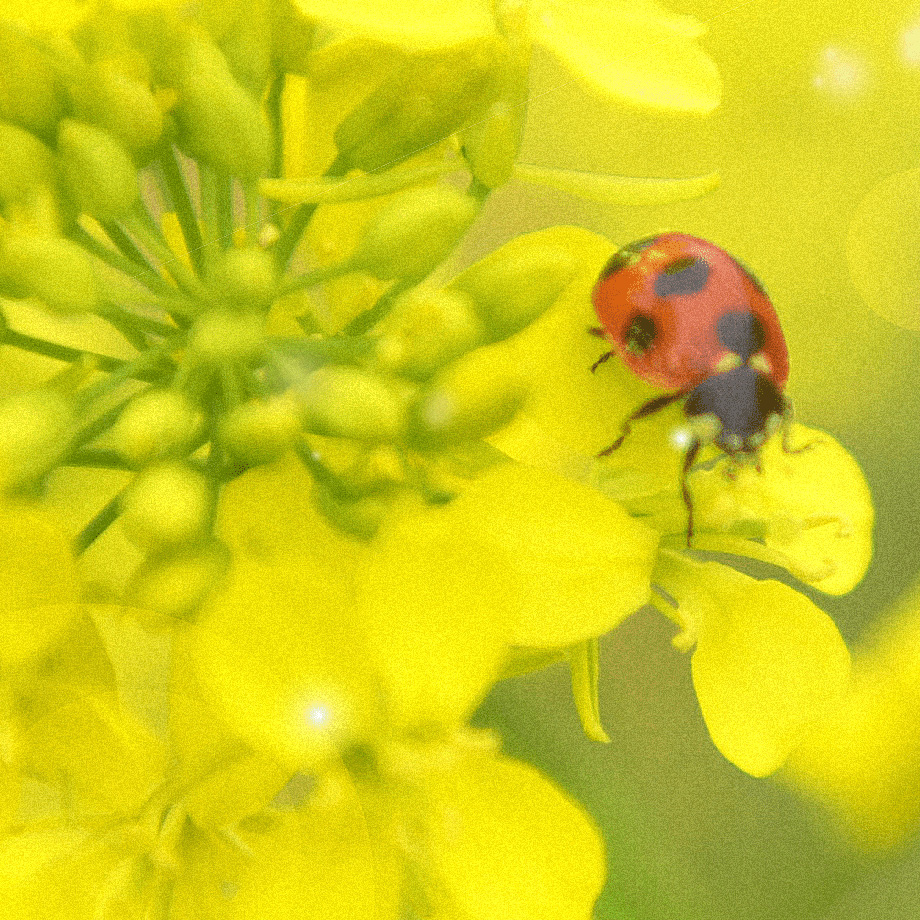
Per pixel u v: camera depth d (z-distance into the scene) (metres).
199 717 0.17
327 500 0.17
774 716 0.18
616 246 0.18
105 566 0.17
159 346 0.17
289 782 0.17
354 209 0.18
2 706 0.17
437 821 0.17
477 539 0.17
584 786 0.18
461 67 0.17
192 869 0.17
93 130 0.17
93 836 0.17
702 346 0.18
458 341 0.17
